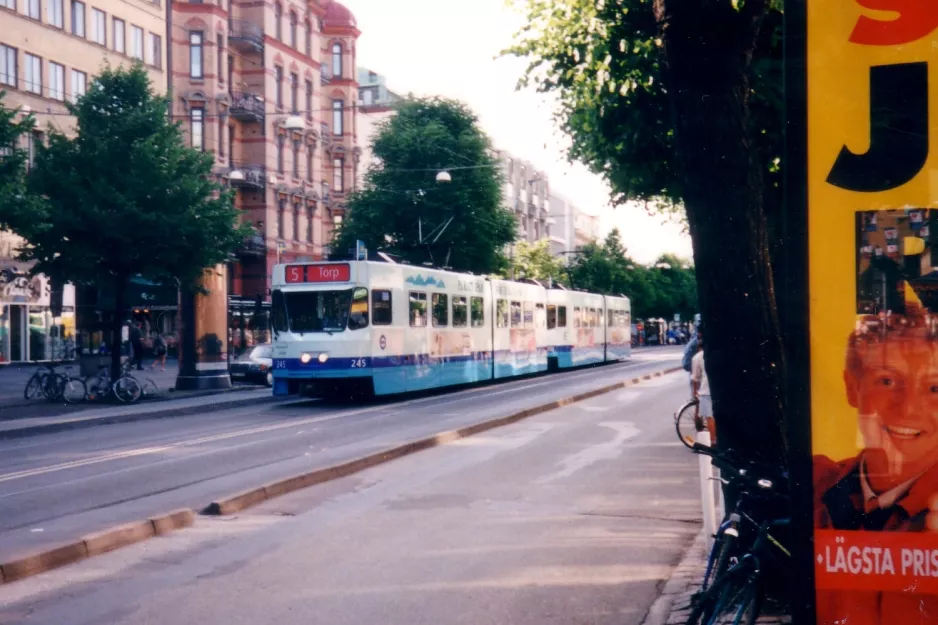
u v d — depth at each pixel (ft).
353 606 21.75
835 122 13.52
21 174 68.90
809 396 13.69
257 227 178.29
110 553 27.25
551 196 370.73
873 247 13.44
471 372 99.30
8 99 131.95
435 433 55.01
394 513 33.04
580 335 144.87
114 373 85.20
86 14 147.23
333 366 77.25
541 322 125.59
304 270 78.84
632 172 48.34
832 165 13.53
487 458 46.80
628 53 41.93
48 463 45.93
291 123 137.18
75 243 82.17
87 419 68.13
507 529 30.25
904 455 13.39
